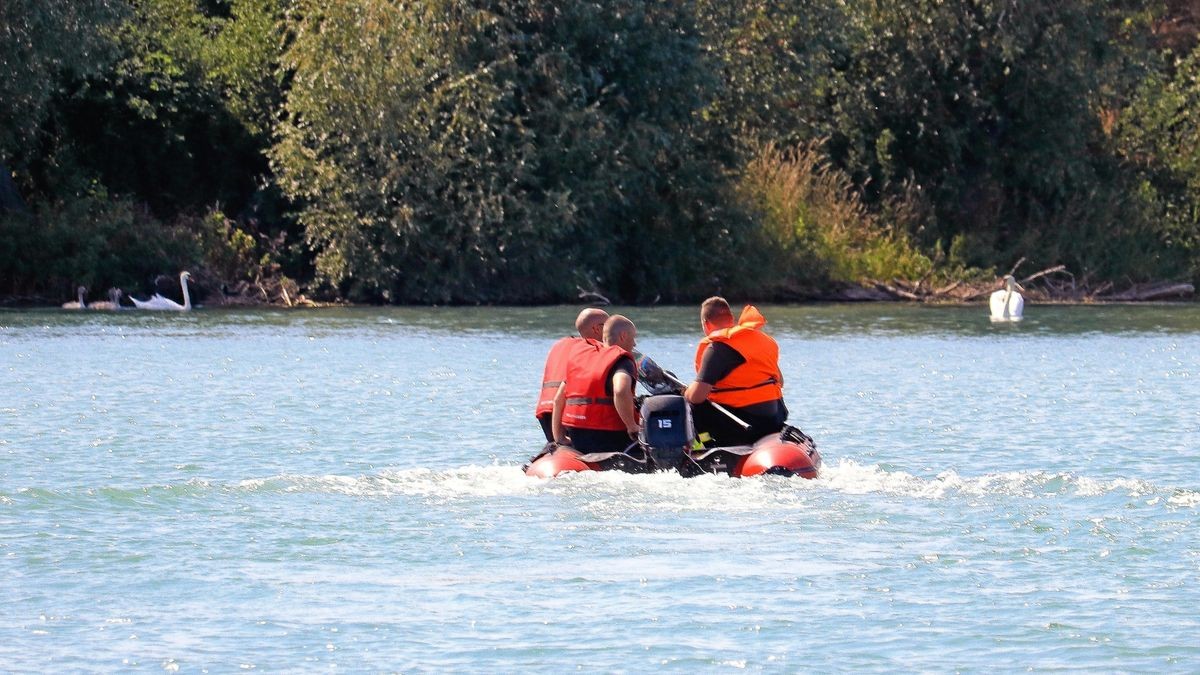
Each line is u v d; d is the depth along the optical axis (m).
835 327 115.44
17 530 39.88
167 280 133.88
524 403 67.12
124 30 142.12
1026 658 29.52
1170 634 30.94
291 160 135.38
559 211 135.50
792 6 156.75
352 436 57.19
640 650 29.98
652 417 45.59
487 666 29.12
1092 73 164.00
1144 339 104.19
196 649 30.12
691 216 151.38
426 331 107.50
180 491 45.28
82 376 76.94
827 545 38.38
